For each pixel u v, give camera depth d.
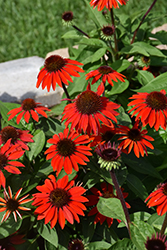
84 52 1.09
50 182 0.80
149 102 0.81
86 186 0.86
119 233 0.87
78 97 0.81
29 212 0.83
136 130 0.83
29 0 2.43
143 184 0.90
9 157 0.80
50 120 0.91
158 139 0.93
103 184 0.86
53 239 0.79
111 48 1.05
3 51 1.93
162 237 0.73
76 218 0.77
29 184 0.83
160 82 0.96
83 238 0.85
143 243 0.75
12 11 2.35
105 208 0.79
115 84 1.01
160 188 0.76
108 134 0.83
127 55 1.09
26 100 0.86
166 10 2.10
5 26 2.20
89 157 0.84
